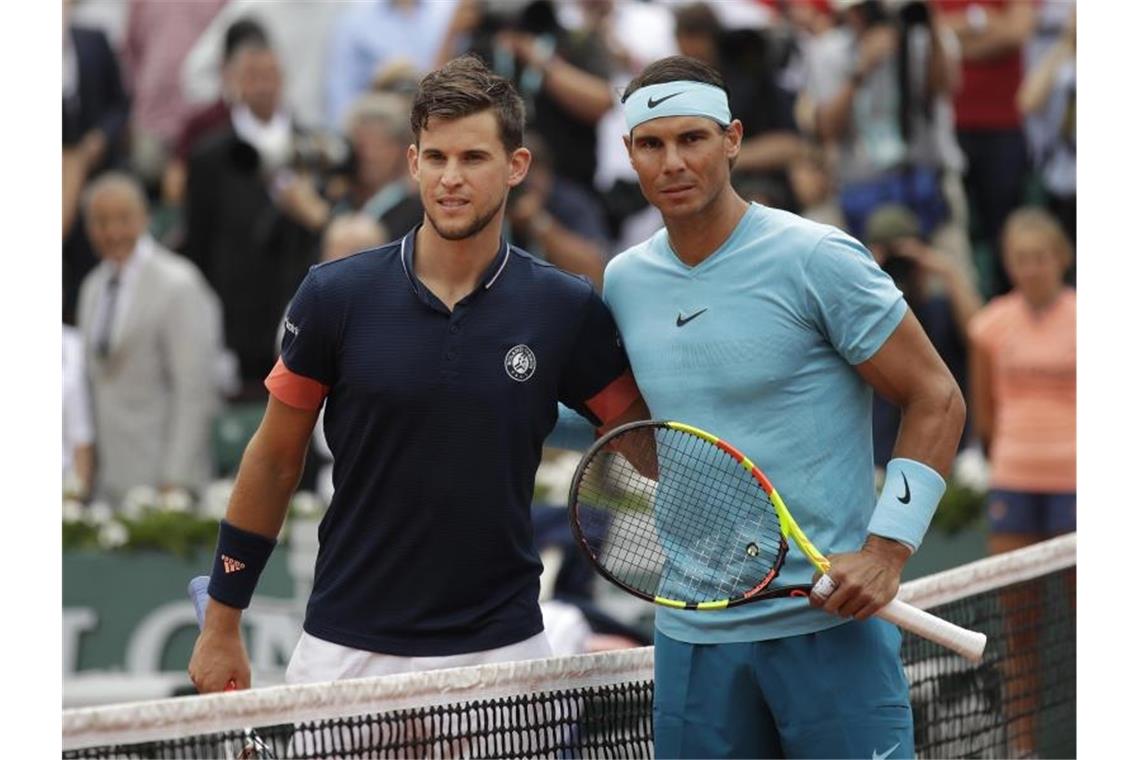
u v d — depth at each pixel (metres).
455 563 17.17
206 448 38.00
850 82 40.16
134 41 40.47
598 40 40.25
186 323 37.78
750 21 41.19
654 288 17.09
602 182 40.22
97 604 34.16
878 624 16.84
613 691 18.12
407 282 17.06
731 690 16.84
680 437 16.92
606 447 17.78
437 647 17.22
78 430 37.16
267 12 40.41
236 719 15.37
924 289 39.25
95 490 37.31
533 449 17.38
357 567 17.34
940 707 22.44
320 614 17.55
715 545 17.06
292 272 39.25
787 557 16.66
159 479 37.59
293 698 15.68
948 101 40.62
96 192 37.53
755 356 16.45
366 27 40.56
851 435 16.73
